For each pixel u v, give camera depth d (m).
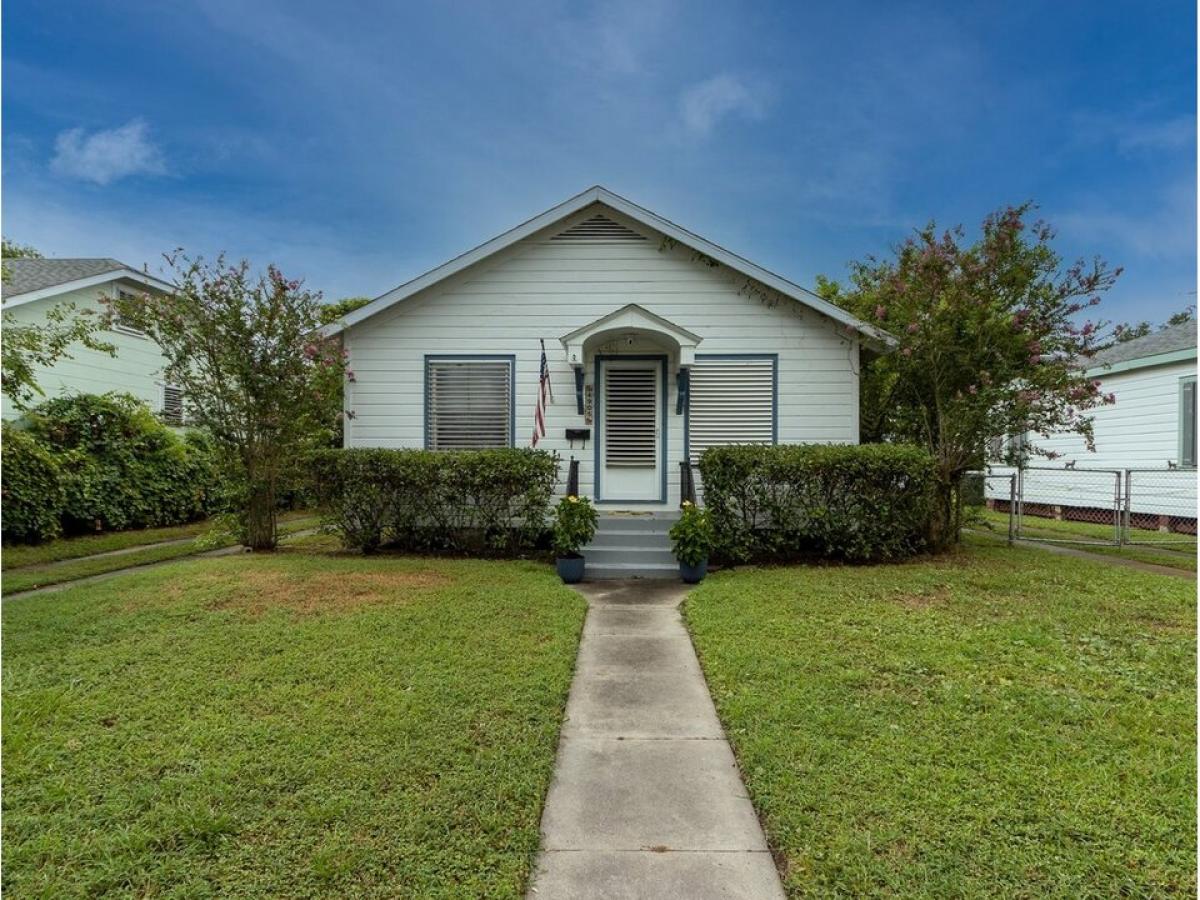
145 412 12.03
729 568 7.75
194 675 4.04
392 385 9.47
